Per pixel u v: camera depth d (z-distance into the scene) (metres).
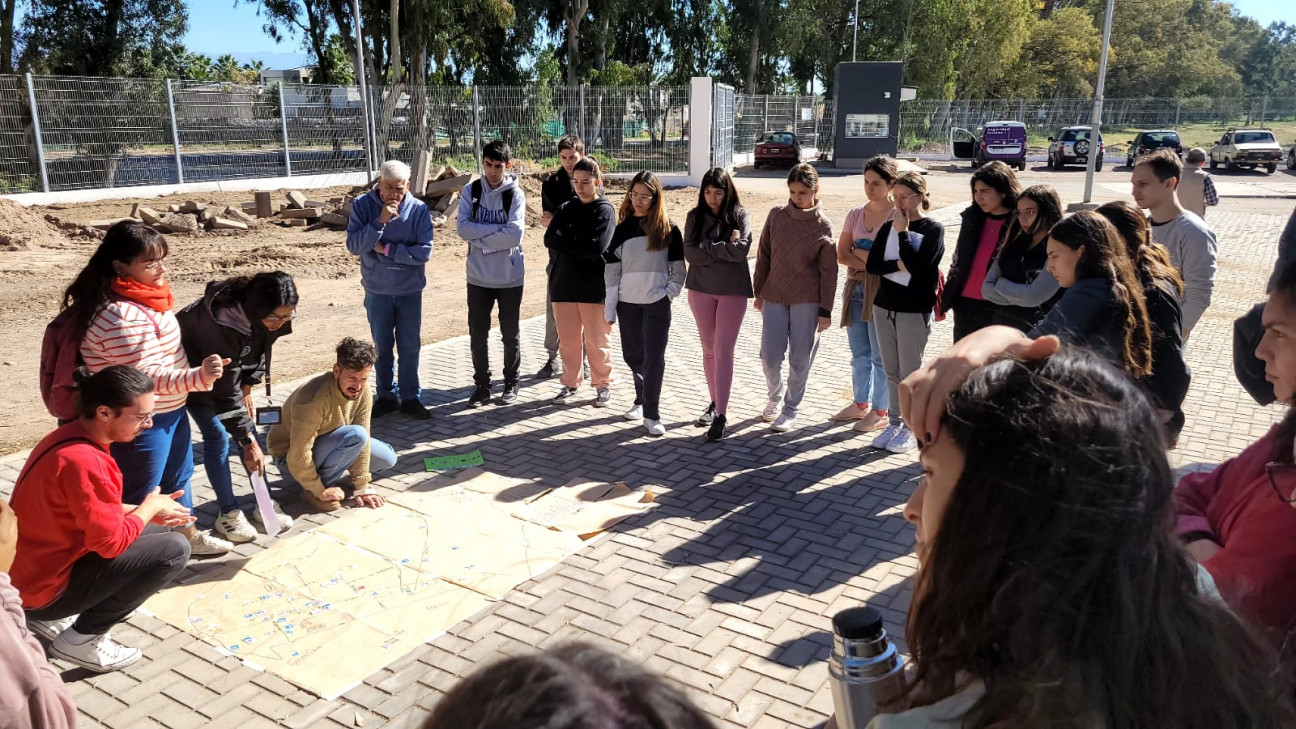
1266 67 95.94
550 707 0.69
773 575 4.29
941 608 1.07
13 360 8.40
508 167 6.79
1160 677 0.98
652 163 27.56
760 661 3.61
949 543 1.05
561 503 5.05
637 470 5.57
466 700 0.74
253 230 16.56
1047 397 1.03
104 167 20.67
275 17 32.16
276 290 4.28
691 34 40.72
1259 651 1.17
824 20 45.81
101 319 3.81
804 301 6.01
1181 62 67.44
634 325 6.23
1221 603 1.18
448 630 3.82
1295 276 1.80
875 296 5.74
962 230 5.23
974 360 1.13
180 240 15.48
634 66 41.28
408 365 6.48
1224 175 30.48
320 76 34.53
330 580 4.22
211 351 4.33
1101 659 0.97
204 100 22.28
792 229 5.92
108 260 3.87
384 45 32.38
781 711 3.31
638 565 4.38
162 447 4.05
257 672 3.54
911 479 5.41
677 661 3.61
